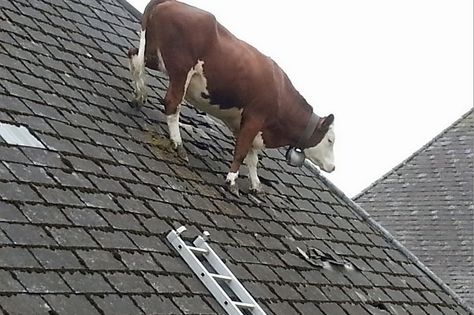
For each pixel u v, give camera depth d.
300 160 8.97
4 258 5.11
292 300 7.36
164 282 6.10
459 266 17.14
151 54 8.27
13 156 6.27
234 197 8.49
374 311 8.44
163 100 8.97
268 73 8.30
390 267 10.03
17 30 8.46
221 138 9.72
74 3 10.26
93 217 6.24
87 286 5.40
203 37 7.99
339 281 8.55
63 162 6.68
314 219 9.73
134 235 6.41
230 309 6.32
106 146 7.46
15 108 6.94
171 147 8.34
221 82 8.09
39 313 4.83
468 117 20.48
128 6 11.25
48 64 8.23
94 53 9.27
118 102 8.53
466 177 19.09
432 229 18.23
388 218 18.95
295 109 8.57
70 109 7.64
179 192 7.66
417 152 20.25
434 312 9.57
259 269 7.45
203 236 7.15
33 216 5.72
